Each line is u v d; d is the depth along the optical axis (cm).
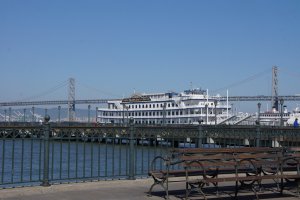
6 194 1156
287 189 1295
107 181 1388
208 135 1997
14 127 1312
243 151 1174
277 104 15438
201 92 11888
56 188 1246
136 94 12788
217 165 1109
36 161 3375
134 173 1526
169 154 1145
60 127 1452
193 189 1110
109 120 12838
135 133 1667
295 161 1267
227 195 1198
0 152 4206
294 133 2850
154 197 1155
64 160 3212
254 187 1223
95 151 4012
